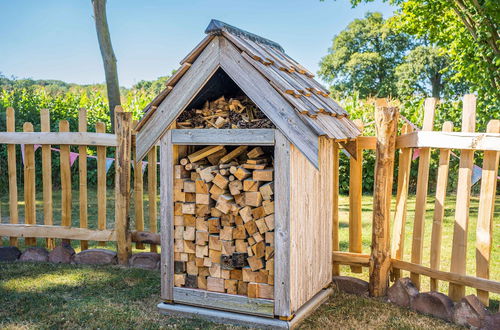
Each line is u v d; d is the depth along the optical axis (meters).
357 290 4.34
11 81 16.42
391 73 42.19
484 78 9.43
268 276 3.54
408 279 4.07
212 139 3.57
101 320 3.73
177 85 3.62
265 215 3.52
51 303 4.10
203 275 3.83
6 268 5.18
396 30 12.70
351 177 4.50
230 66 3.42
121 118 5.18
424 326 3.56
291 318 3.52
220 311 3.72
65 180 5.54
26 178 5.70
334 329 3.54
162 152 3.79
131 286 4.58
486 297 3.67
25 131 5.60
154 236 5.26
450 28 10.91
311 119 3.23
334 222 4.62
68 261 5.41
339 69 45.97
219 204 3.63
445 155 3.83
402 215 4.24
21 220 7.81
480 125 9.55
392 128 4.08
